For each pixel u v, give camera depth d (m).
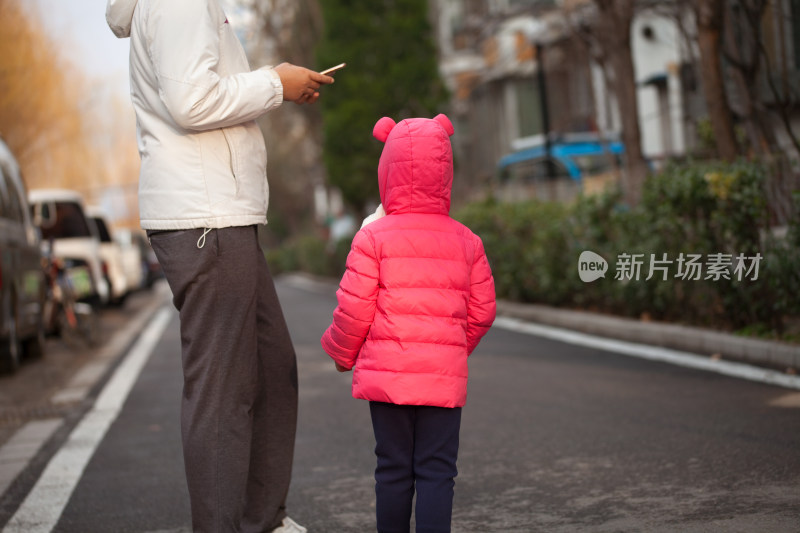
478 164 33.62
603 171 18.48
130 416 7.73
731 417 5.98
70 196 18.34
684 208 8.86
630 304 10.66
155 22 3.34
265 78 3.47
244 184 3.54
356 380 3.55
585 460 5.25
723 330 8.86
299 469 5.52
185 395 3.56
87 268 18.03
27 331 11.90
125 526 4.65
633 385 7.38
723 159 9.97
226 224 3.49
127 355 12.69
